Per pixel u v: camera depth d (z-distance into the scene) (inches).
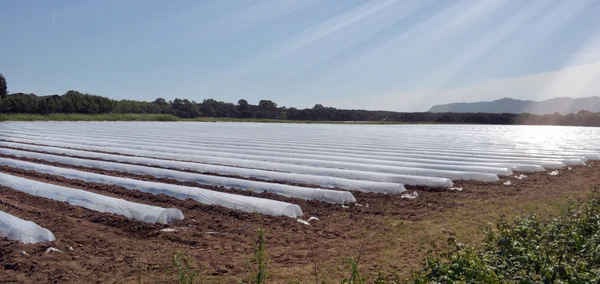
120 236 347.9
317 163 765.3
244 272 273.9
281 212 410.6
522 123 3090.6
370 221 402.3
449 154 975.6
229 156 868.6
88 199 438.3
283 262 294.2
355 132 1791.3
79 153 865.5
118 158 800.9
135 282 259.4
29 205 445.1
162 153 874.1
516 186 593.9
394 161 827.4
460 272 225.5
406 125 2711.6
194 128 1824.6
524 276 223.9
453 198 509.4
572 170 762.2
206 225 379.9
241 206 432.5
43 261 289.3
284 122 2896.2
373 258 301.9
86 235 345.7
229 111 3115.2
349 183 554.6
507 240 266.1
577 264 239.8
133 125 1951.3
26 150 946.1
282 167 703.1
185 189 483.5
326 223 396.8
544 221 351.3
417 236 352.2
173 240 339.3
